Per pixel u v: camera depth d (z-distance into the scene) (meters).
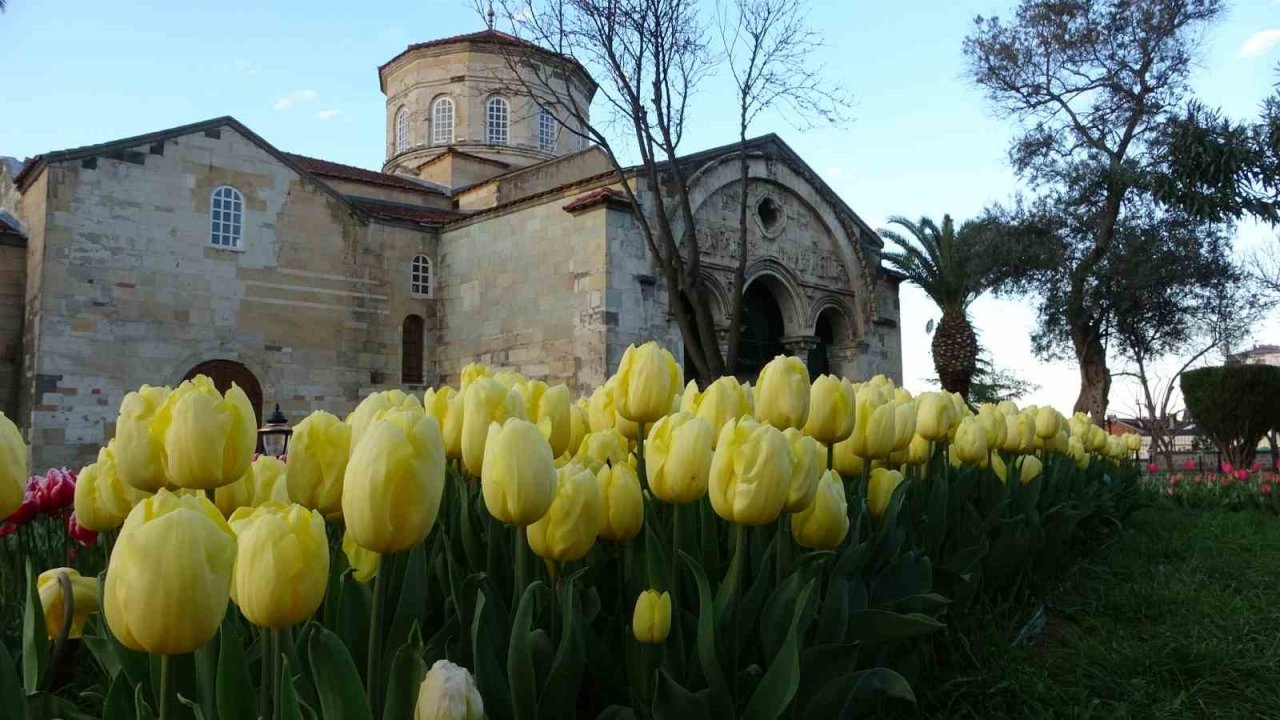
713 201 24.91
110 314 21.70
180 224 23.00
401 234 26.83
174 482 2.14
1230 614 5.75
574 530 2.39
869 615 3.16
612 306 21.39
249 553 1.65
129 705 2.03
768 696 2.47
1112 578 6.72
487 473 2.25
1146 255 27.91
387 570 2.44
